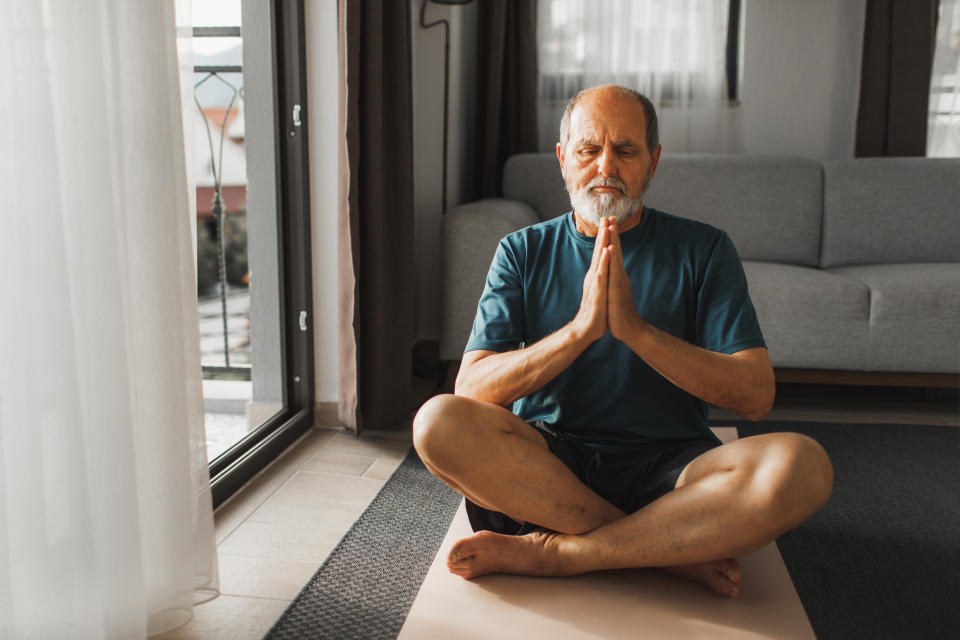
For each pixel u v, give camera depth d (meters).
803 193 3.09
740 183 3.10
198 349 1.30
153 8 1.16
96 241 1.09
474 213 2.64
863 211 3.05
